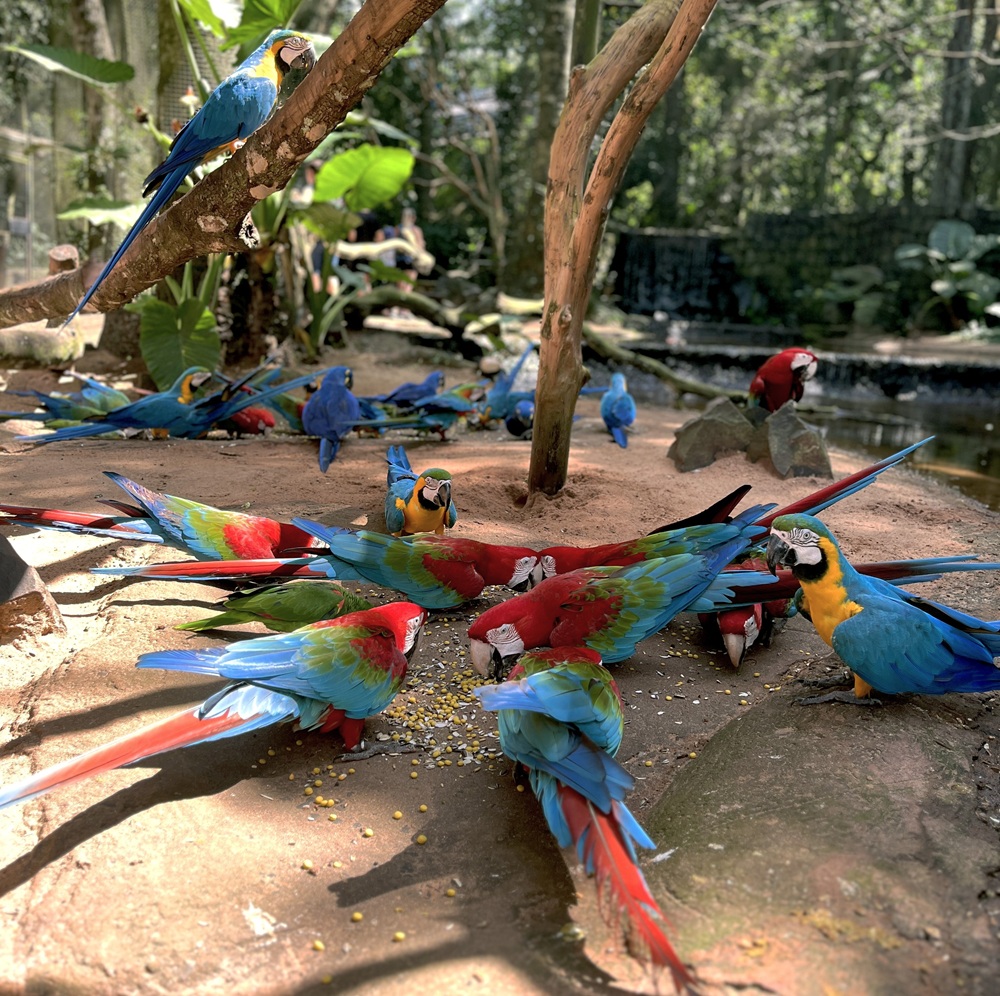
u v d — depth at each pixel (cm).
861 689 169
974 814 138
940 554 256
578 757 128
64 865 127
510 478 313
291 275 581
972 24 1227
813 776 145
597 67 255
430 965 112
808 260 1222
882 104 1549
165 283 522
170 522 207
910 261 1123
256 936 118
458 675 191
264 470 322
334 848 136
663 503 297
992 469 445
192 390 377
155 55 625
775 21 1510
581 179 264
